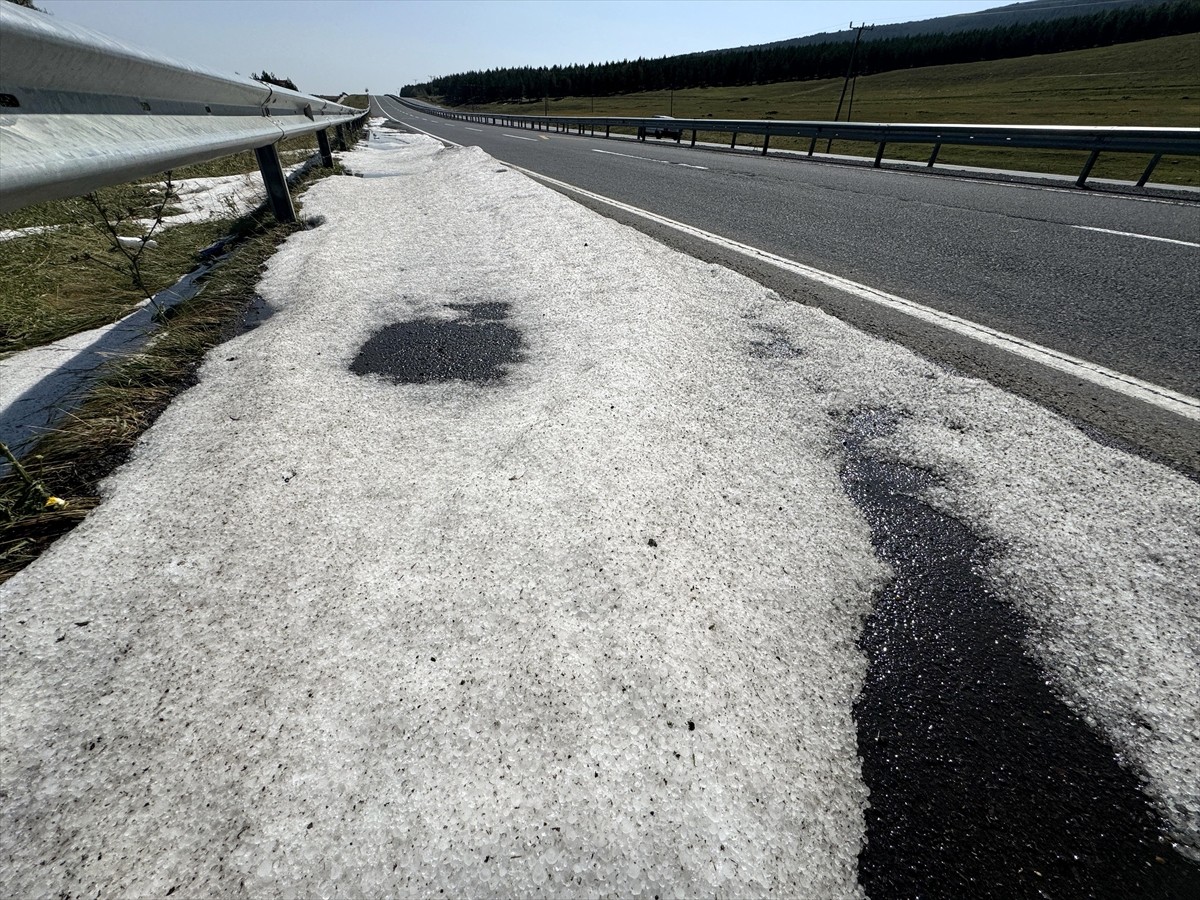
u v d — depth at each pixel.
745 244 5.02
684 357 2.73
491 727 1.16
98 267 3.93
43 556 1.50
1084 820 1.06
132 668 1.25
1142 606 1.45
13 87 1.54
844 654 1.36
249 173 8.77
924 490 1.90
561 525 1.66
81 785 1.05
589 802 1.05
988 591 1.53
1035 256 4.60
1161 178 9.62
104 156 1.85
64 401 2.24
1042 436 2.13
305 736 1.13
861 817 1.06
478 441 2.08
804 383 2.56
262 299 3.40
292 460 1.93
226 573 1.49
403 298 3.56
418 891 0.93
